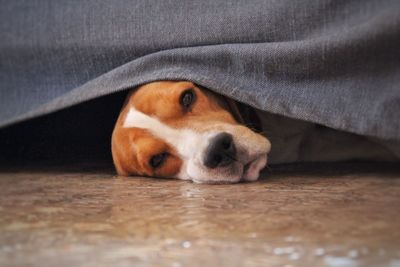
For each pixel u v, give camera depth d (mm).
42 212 417
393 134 463
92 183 537
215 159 504
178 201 434
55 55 593
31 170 641
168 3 538
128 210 412
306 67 487
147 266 301
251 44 501
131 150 554
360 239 320
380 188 440
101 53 571
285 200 416
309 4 487
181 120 530
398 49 465
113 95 639
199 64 520
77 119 678
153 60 531
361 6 477
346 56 474
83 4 577
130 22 552
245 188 475
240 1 513
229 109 554
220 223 363
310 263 292
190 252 316
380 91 471
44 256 323
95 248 331
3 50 615
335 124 473
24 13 605
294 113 484
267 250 312
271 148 574
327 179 493
